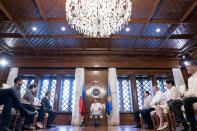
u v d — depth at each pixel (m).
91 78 8.50
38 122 4.38
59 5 5.16
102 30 5.25
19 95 3.67
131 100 8.29
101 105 7.59
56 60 8.77
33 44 7.76
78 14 5.05
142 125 5.16
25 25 6.28
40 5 5.08
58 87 8.34
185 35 7.06
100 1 4.50
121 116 7.92
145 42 7.69
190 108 2.25
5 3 5.04
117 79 8.95
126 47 8.16
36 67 8.70
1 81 8.19
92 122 7.43
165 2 5.02
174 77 8.53
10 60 8.71
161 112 3.72
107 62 8.74
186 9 5.32
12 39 7.32
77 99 7.79
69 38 7.29
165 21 5.97
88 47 8.14
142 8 5.32
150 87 8.79
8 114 2.21
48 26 6.21
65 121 7.73
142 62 8.82
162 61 8.84
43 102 5.55
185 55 8.71
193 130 2.17
